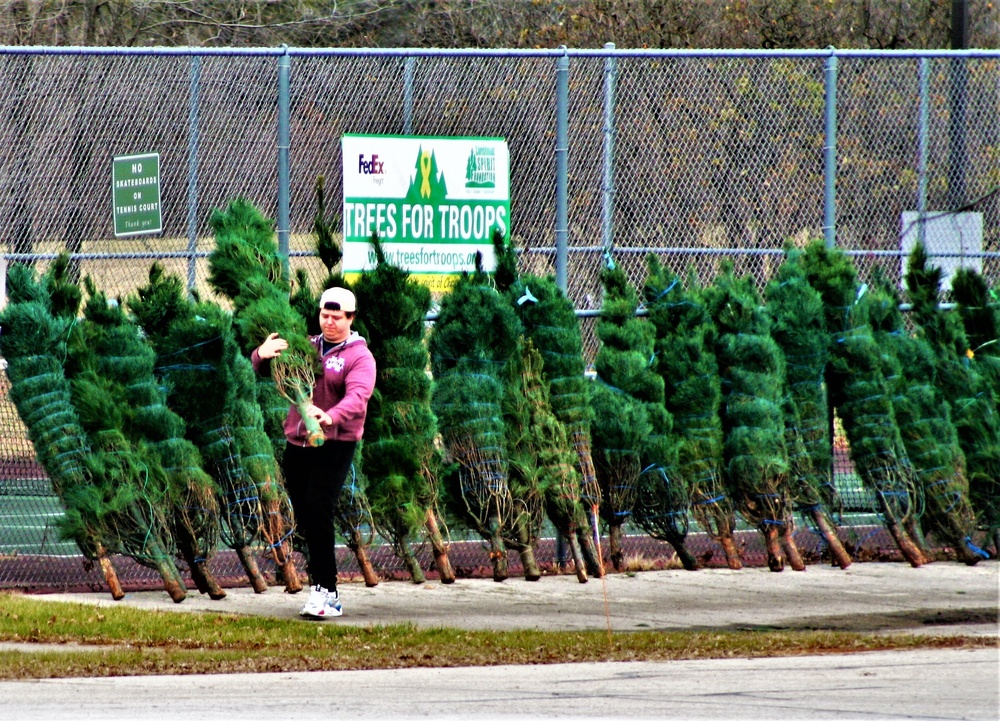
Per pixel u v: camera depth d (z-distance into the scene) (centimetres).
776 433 3878
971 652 2769
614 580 3759
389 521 3653
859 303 4081
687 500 3872
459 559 4047
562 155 4062
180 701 2305
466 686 2444
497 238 3944
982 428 4059
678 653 2748
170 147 4234
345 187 3950
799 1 8712
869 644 2844
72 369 3503
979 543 4147
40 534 4116
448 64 4169
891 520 3988
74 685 2423
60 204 4184
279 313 3281
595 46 8488
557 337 3847
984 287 4259
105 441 3381
